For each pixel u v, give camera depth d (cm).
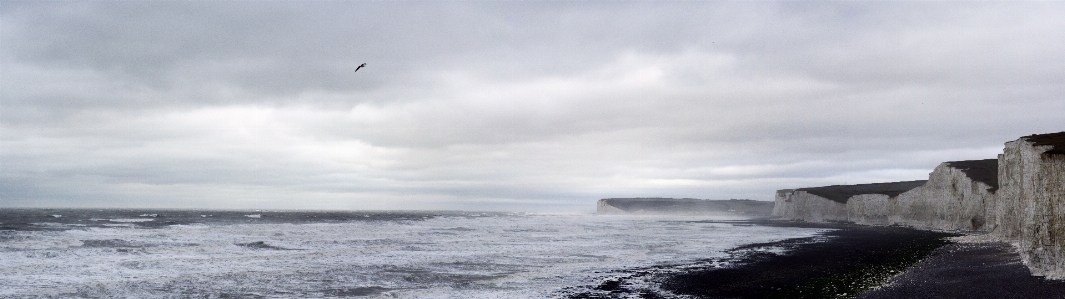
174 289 2266
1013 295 1712
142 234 5216
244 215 13412
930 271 2459
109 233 5278
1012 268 2259
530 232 6644
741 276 2633
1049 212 2067
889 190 11688
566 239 5362
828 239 5266
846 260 3203
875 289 2069
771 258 3466
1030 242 2589
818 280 2422
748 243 4881
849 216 10388
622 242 4994
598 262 3284
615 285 2419
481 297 2158
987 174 6216
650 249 4209
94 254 3378
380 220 10581
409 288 2352
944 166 6956
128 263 2995
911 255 3322
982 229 5884
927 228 6900
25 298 2030
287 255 3431
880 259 3184
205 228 6500
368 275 2684
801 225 9519
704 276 2659
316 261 3189
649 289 2309
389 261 3222
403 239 5031
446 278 2619
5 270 2639
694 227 8850
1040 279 1952
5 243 3828
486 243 4681
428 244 4481
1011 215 3853
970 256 2930
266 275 2639
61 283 2350
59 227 6156
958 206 6419
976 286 1923
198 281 2450
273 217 11775
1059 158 2042
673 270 2905
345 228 7025
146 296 2125
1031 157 2584
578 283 2480
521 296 2173
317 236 5334
